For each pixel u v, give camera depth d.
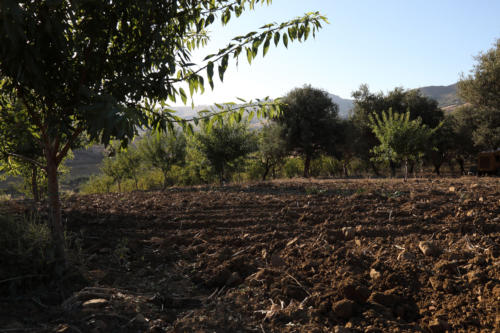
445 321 2.70
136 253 4.32
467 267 3.50
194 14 2.99
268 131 28.06
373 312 2.86
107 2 2.42
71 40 2.33
